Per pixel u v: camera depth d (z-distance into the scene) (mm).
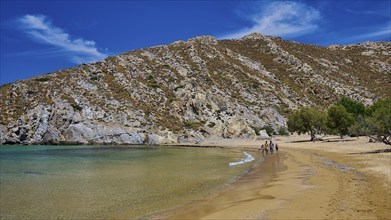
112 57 160250
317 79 171750
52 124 107875
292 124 93312
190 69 158000
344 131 81250
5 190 25547
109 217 17078
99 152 72500
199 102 130000
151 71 152125
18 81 130500
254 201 18781
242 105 135125
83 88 128625
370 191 19250
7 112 110062
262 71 176625
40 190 25438
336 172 28625
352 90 163625
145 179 30500
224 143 101312
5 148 86625
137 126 114000
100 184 27984
